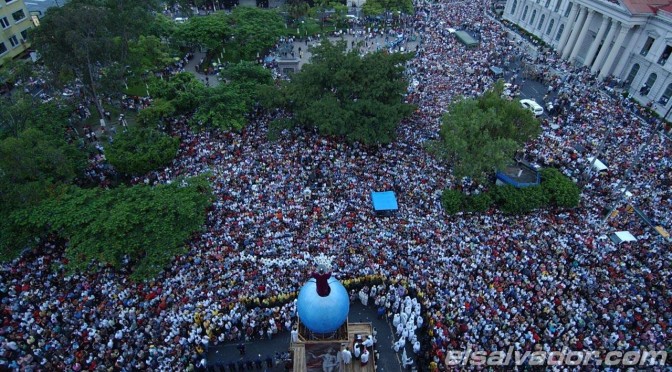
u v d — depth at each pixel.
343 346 28.28
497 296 36.19
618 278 38.41
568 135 59.00
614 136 58.56
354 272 38.84
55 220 37.41
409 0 103.06
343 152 54.62
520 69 81.81
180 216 39.16
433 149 49.81
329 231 42.34
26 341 32.91
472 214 46.03
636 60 74.62
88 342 32.91
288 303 36.94
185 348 33.19
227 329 35.22
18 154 39.19
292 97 56.19
